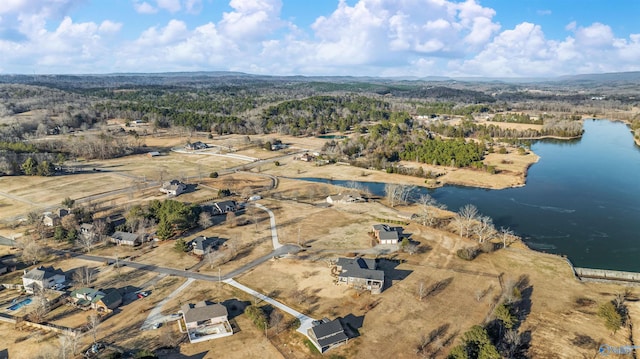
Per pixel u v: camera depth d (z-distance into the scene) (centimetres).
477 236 12850
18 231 13100
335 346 7681
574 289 9725
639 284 9906
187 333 8025
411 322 8406
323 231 13200
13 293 9625
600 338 7944
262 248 11881
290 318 8519
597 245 12306
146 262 11056
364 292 9469
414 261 11100
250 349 7606
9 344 7725
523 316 8644
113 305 8838
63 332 8025
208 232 13100
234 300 9194
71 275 10338
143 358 6869
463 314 8694
